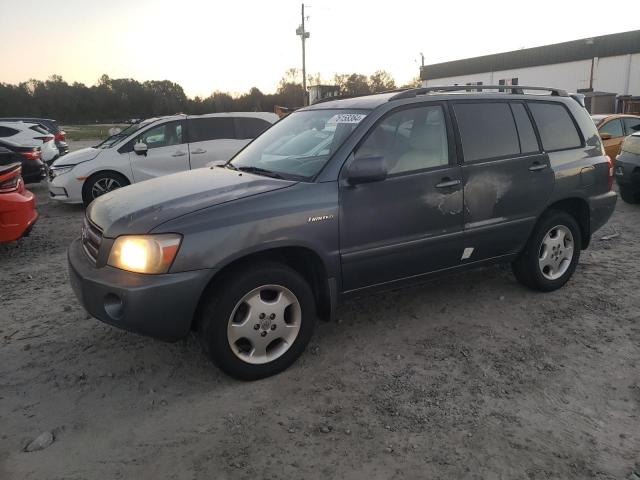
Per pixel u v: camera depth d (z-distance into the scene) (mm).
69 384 3512
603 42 41031
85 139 42000
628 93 40156
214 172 4234
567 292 4961
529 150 4562
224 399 3309
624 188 8977
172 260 3094
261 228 3312
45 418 3139
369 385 3441
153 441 2916
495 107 4457
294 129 4441
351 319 4445
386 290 4043
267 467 2703
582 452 2783
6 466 2723
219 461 2748
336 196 3588
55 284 5484
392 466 2697
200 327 3344
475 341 4027
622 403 3211
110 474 2662
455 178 4098
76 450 2850
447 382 3461
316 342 4051
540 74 45906
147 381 3537
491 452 2787
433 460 2736
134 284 3074
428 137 4059
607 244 6613
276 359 3523
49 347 4023
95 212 3658
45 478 2639
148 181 4184
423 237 4004
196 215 3205
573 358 3756
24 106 95125
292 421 3076
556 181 4664
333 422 3061
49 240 7484
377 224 3770
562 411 3137
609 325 4266
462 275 5430
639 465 2684
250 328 3391
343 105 4273
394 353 3861
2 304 4918
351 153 3719
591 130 5086
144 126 9914
